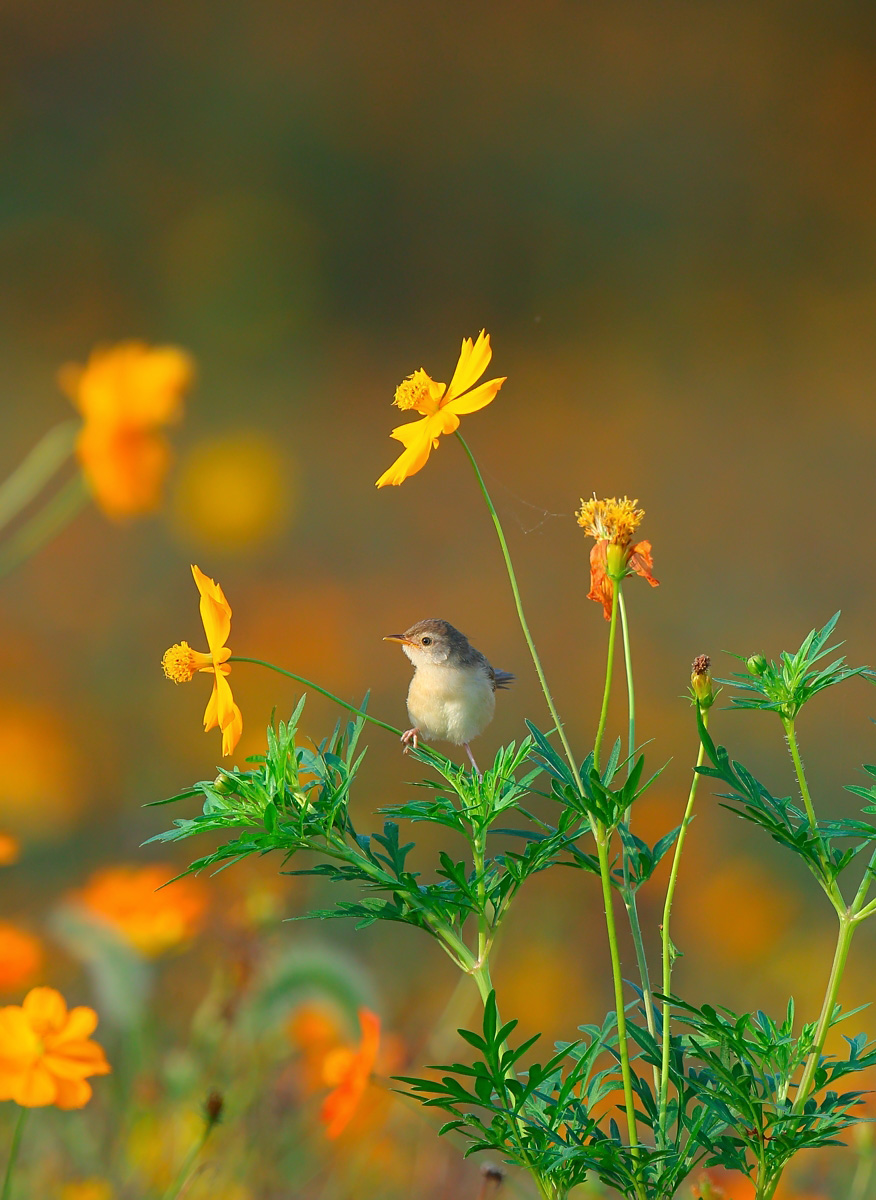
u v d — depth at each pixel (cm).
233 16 3750
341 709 1575
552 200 3556
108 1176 1166
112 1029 1178
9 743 1232
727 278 3422
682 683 1675
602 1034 1141
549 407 2906
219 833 1223
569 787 1137
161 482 1187
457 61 3769
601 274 3438
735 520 2333
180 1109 1166
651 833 1230
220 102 3594
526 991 1206
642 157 3678
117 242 3234
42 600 1847
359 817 1243
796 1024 1206
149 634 1788
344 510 2284
